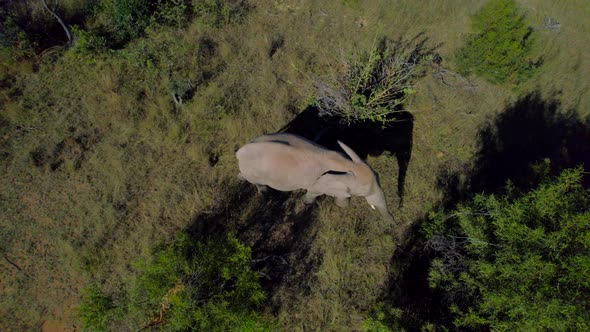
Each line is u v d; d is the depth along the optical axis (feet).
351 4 41.50
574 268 20.45
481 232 24.08
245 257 22.49
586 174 32.58
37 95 32.73
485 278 23.22
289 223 29.01
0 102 31.94
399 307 26.16
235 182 30.04
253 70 35.78
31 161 29.35
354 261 27.91
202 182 29.89
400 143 32.83
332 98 32.24
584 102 36.45
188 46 36.17
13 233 27.09
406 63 34.30
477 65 36.47
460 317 24.07
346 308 26.27
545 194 23.18
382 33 39.75
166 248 24.16
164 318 23.16
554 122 35.22
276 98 34.09
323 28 39.70
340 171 25.79
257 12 40.32
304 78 35.63
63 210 28.02
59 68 34.27
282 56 37.09
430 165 32.04
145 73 34.22
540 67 36.78
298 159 25.96
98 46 34.68
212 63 35.78
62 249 26.66
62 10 37.24
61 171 29.43
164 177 29.86
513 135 34.14
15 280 25.75
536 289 20.88
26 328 24.67
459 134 33.60
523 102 35.86
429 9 41.70
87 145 30.76
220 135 31.94
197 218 28.37
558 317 19.71
